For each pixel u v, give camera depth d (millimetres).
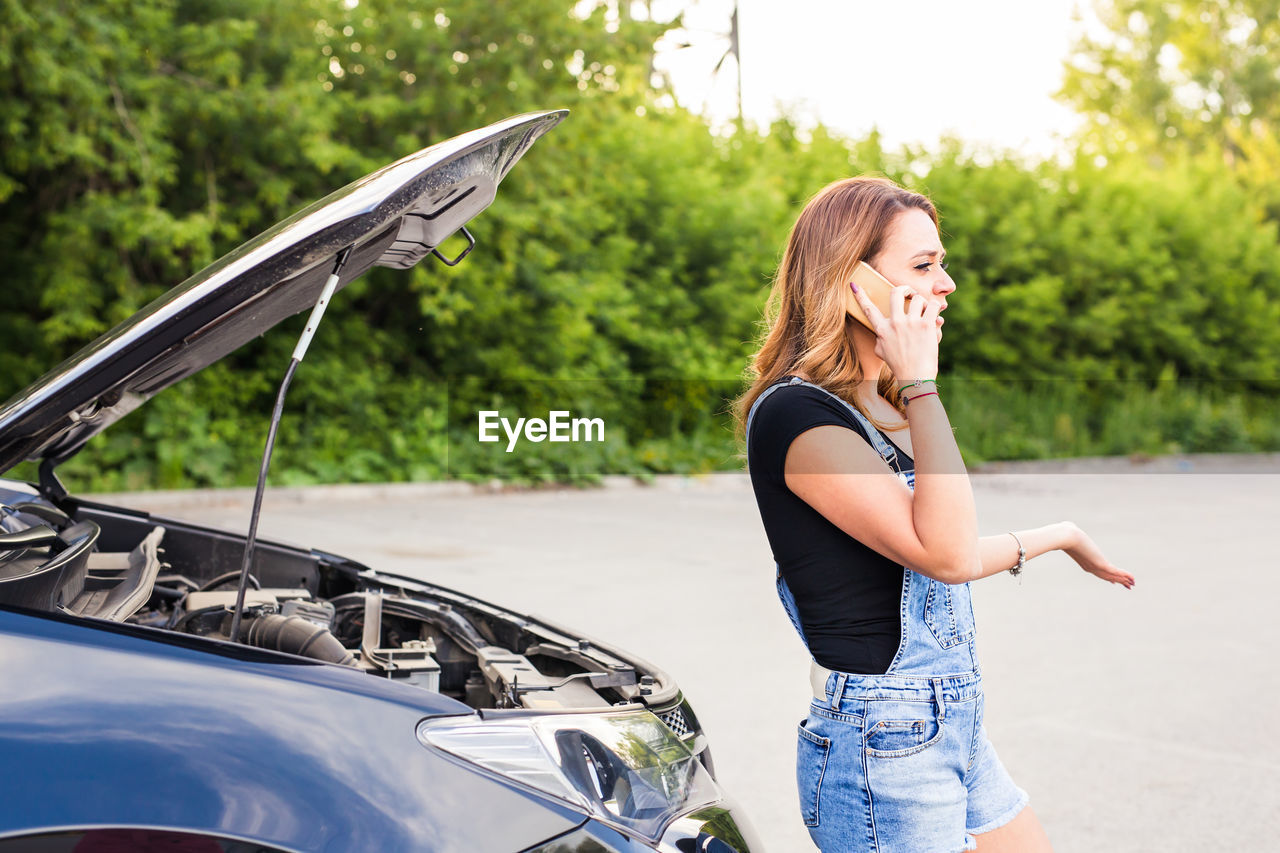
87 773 1505
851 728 1714
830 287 1773
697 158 19453
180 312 1727
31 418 1717
